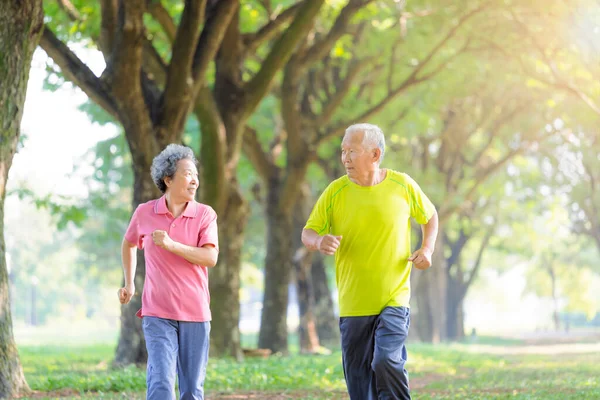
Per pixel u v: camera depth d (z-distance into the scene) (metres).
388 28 22.59
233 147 17.80
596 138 35.34
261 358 18.95
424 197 6.95
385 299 6.71
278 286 23.45
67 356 22.95
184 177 6.46
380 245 6.71
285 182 23.02
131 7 13.84
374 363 6.56
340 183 6.86
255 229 40.06
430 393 11.35
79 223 21.81
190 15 14.52
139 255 15.51
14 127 10.30
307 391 11.41
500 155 39.44
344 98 24.83
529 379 14.42
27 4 10.20
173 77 15.01
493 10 21.59
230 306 18.06
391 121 26.67
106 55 15.16
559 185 40.62
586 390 11.74
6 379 10.19
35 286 90.94
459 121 33.56
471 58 24.02
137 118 14.68
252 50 18.23
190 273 6.36
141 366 14.91
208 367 14.04
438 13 21.92
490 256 71.12
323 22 23.38
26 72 10.37
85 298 99.19
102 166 29.56
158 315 6.29
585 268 70.75
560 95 28.94
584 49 21.72
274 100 26.50
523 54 23.23
